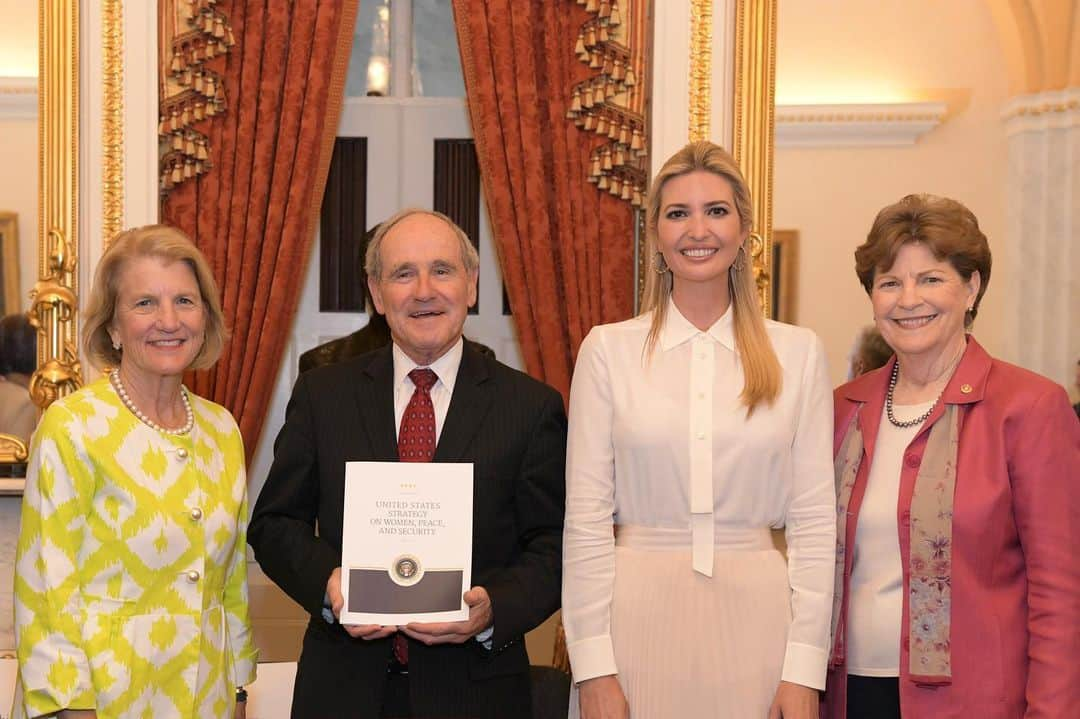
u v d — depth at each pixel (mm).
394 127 4145
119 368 2170
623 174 3588
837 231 3426
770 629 2010
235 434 2289
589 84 3557
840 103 3426
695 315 2141
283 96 3576
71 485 1986
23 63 3371
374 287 2318
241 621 2275
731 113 3502
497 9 3586
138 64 3410
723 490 2039
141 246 2092
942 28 3375
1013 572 2008
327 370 2371
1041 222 3334
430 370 2293
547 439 2283
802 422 2092
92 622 1975
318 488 2301
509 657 2248
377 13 4152
